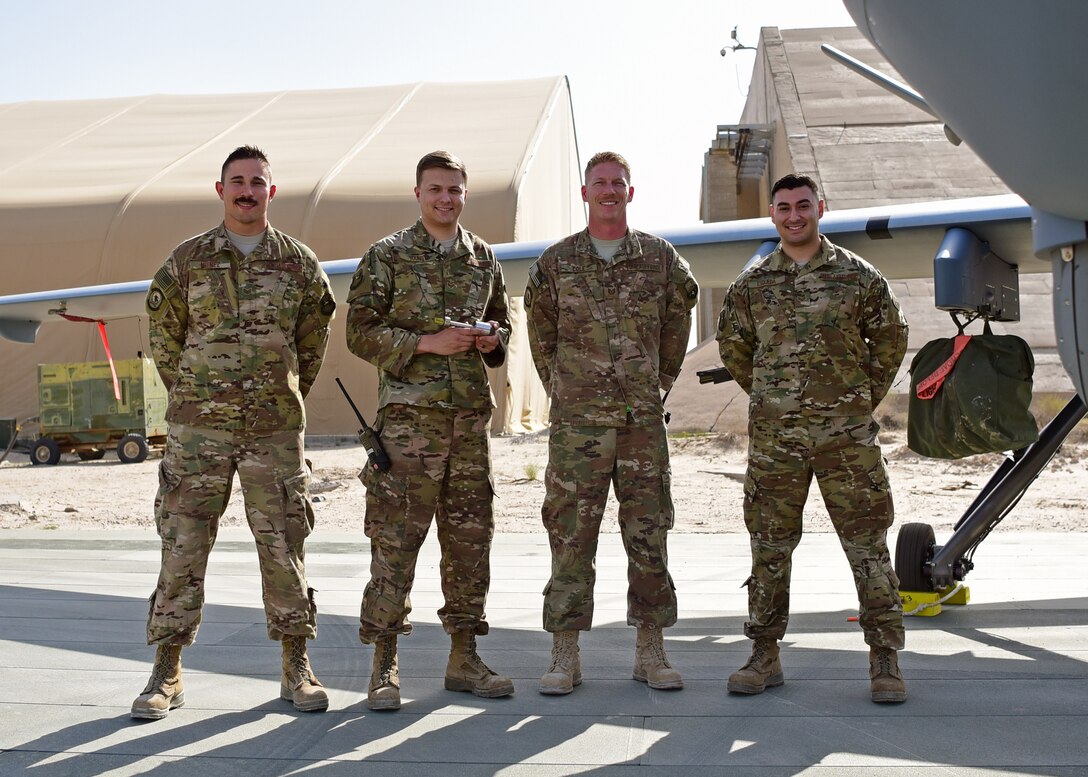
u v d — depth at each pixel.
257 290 3.65
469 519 3.81
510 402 23.31
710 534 8.76
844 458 3.66
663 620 3.87
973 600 5.54
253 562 7.23
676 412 21.86
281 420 3.66
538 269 4.02
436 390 3.72
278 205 24.47
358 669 4.19
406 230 3.91
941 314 25.92
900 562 5.20
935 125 37.06
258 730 3.38
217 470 3.60
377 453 3.70
